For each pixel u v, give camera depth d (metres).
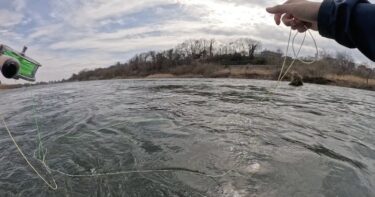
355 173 5.50
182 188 4.87
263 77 42.22
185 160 5.95
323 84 34.53
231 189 4.83
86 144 7.04
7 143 7.50
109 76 64.88
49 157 6.31
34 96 19.27
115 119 9.52
